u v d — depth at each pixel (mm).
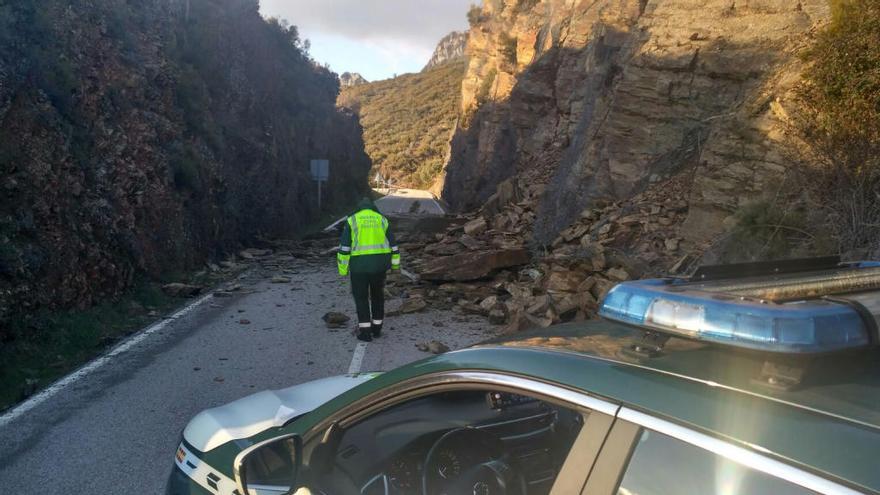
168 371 7352
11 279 8102
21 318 7957
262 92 27531
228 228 19188
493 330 9273
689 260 10219
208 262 16359
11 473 4836
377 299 8773
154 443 5371
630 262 10031
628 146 14406
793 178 8773
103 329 9289
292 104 35875
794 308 1540
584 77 22875
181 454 3039
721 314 1588
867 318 1579
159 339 8828
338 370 7383
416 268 13453
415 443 2680
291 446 2518
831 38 8109
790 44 11828
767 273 2293
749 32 12828
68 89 11031
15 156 9070
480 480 2445
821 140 7922
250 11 27625
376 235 8438
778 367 1531
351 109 67750
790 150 8664
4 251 8125
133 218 12242
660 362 1771
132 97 14180
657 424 1572
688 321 1656
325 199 44656
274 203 26469
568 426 2604
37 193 9312
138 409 6152
